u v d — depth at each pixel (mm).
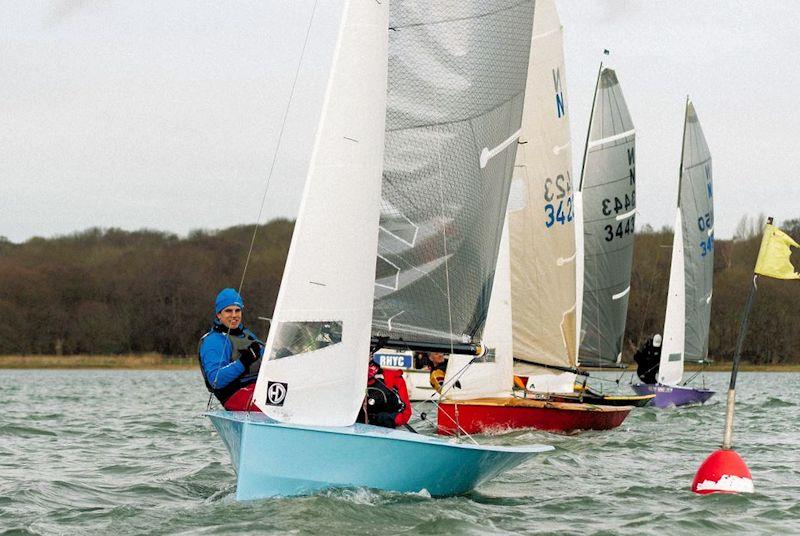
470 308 32031
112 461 38125
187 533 22750
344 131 25812
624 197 72812
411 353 35438
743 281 178750
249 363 28562
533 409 44844
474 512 25656
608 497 29328
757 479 34000
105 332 183875
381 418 28609
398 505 25297
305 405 25062
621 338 74000
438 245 31062
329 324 25328
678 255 85438
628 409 51312
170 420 60312
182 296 186375
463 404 42750
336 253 25438
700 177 88938
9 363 181125
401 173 30484
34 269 184875
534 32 55094
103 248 189750
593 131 71875
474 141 31688
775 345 177125
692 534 24406
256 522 23062
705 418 64125
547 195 54938
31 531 23734
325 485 25016
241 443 24422
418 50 30656
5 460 38438
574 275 56125
